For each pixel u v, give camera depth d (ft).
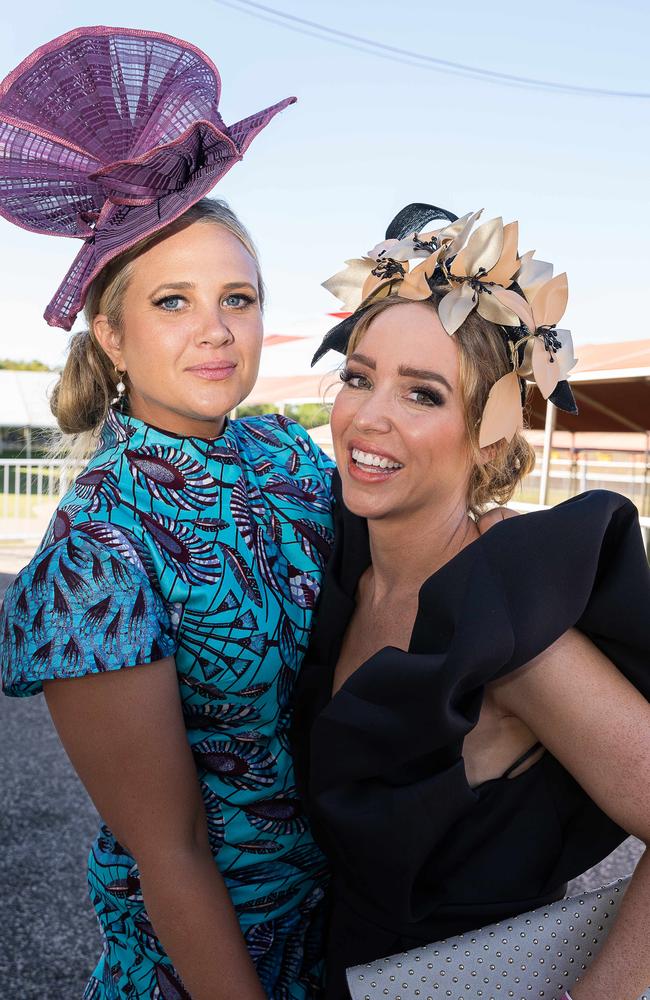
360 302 4.40
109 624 3.57
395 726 3.59
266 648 4.05
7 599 3.77
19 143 4.10
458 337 3.96
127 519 3.84
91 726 3.64
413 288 4.02
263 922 4.37
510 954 3.69
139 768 3.67
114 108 4.13
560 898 4.05
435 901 3.88
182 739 3.79
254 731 4.18
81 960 8.56
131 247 3.98
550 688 3.45
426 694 3.45
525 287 4.18
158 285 3.96
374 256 4.44
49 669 3.55
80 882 10.00
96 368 4.41
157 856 3.75
